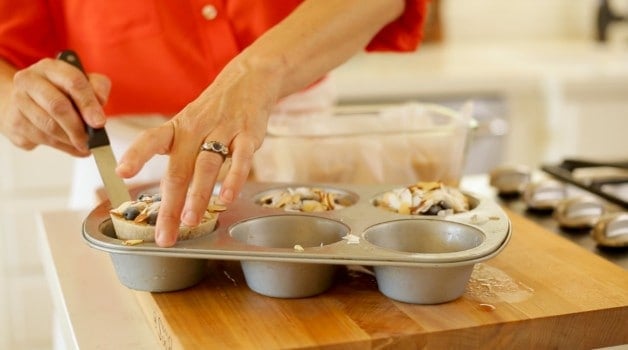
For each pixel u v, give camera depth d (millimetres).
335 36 841
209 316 710
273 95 779
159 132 723
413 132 963
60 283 818
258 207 811
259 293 743
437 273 707
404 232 774
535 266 787
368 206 814
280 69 789
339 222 773
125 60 1034
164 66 1031
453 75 1766
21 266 1548
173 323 698
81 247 894
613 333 720
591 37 2264
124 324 755
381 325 692
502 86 1793
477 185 1049
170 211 707
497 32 2238
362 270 785
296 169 947
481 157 1816
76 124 812
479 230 748
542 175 1084
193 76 1034
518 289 745
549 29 2268
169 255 711
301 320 702
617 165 999
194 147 724
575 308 713
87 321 757
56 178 1530
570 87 1807
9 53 1027
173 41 1020
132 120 1063
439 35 2178
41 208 1538
